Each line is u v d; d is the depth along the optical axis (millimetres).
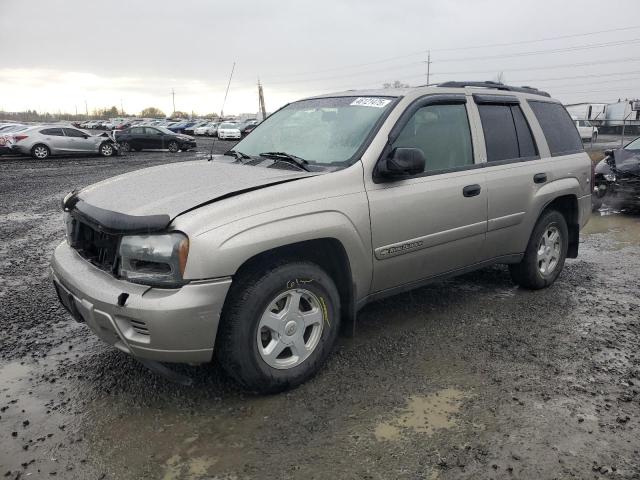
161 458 2693
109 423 2998
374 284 3703
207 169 3760
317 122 4129
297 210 3156
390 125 3766
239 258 2885
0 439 2850
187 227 2818
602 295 5133
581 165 5336
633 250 7059
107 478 2549
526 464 2627
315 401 3201
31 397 3277
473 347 3943
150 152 28297
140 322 2828
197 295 2807
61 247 3725
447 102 4215
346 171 3480
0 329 4328
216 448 2768
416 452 2717
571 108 41906
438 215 3914
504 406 3137
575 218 5395
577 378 3484
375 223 3541
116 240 3012
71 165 19578
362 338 4098
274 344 3199
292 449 2754
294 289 3217
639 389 3352
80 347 3996
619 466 2613
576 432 2885
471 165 4270
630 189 9148
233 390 3332
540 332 4223
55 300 5027
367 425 2953
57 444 2807
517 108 4871
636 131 35875
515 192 4535
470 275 5711
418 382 3424
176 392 3312
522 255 4867
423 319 4480
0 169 17906
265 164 3785
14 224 8789
